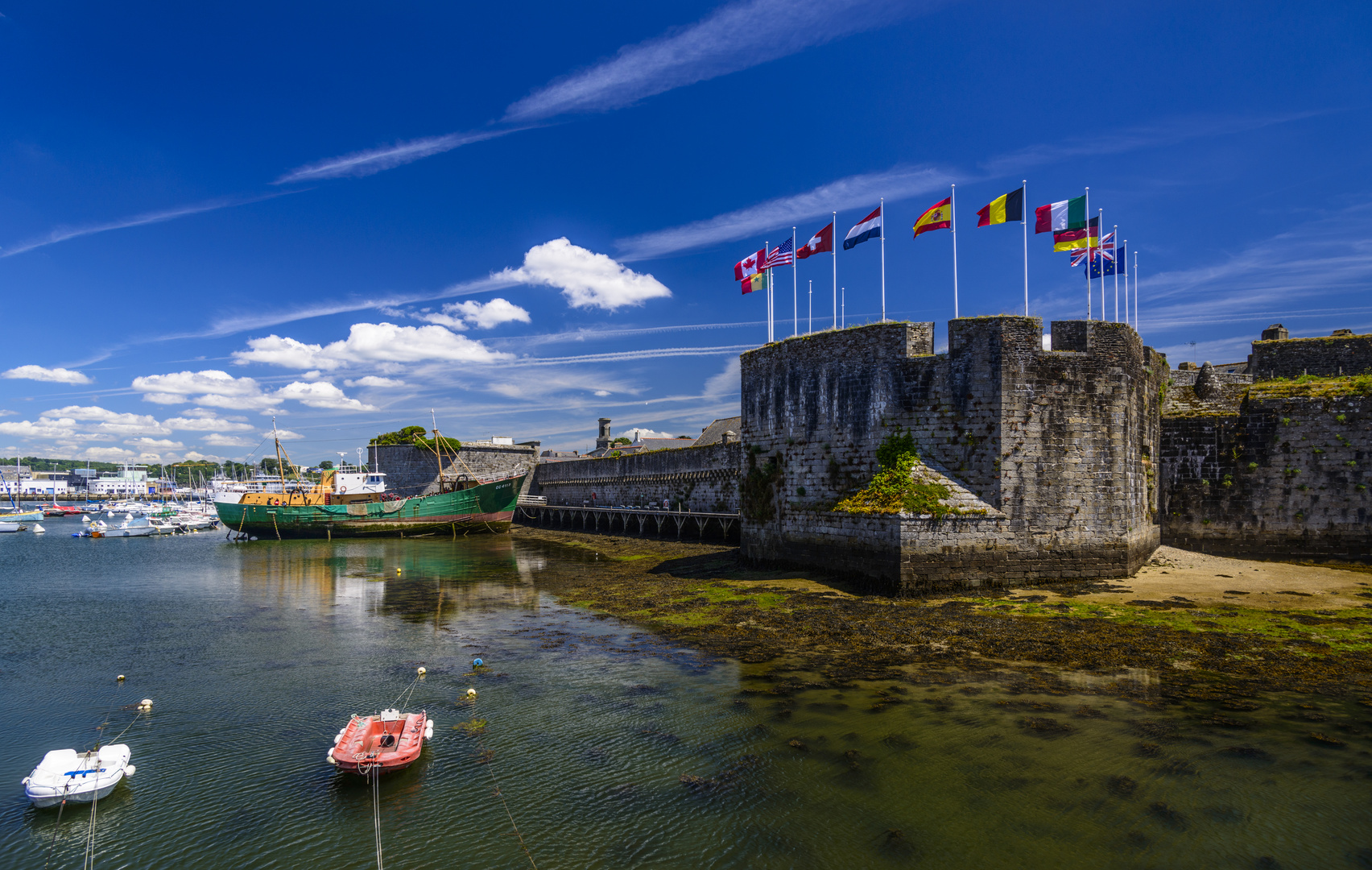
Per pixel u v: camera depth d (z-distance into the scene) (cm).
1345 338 3241
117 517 11938
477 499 6375
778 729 1295
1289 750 1151
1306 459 2828
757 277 3161
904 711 1357
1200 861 867
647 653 1839
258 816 1049
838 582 2562
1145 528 2708
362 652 1969
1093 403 2445
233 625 2373
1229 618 1909
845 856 898
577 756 1217
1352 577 2447
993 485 2369
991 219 2508
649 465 5934
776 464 2975
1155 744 1182
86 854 961
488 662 1805
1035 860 877
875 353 2625
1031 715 1317
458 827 1004
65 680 1750
